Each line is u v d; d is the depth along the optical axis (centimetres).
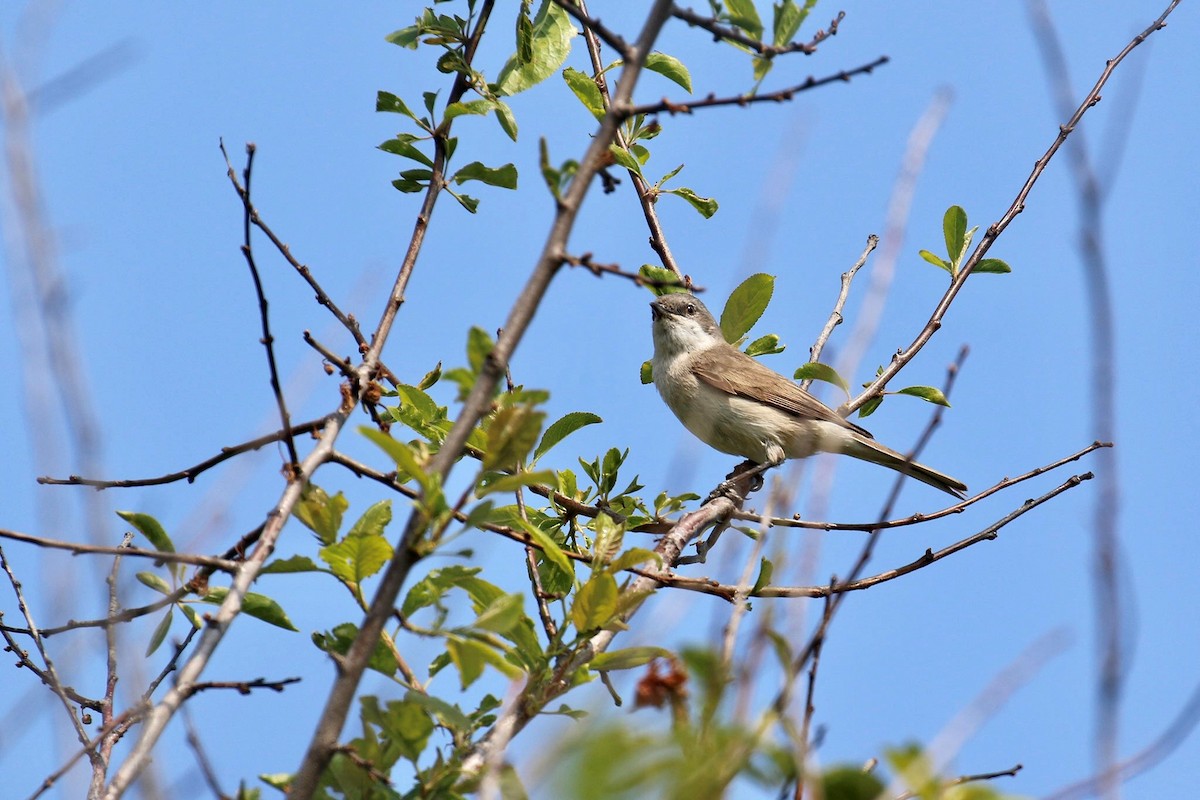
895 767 455
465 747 680
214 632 650
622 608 745
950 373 629
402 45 1041
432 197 995
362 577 709
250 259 716
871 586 1043
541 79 1053
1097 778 461
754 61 699
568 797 437
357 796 667
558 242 616
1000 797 473
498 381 617
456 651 629
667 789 439
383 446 620
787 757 477
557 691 721
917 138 719
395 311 935
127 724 766
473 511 642
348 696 594
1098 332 535
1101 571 493
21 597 888
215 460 833
